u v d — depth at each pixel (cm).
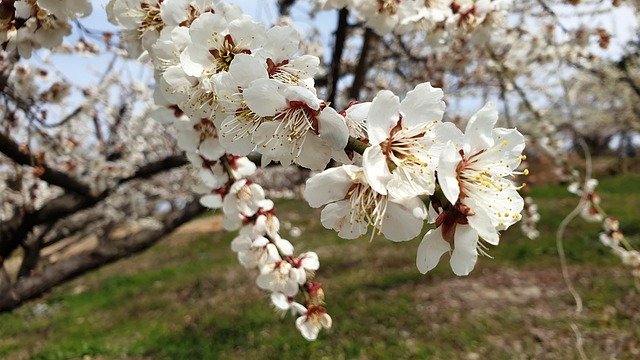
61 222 641
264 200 236
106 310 1105
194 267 1470
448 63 557
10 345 897
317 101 113
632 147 2630
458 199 115
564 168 572
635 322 695
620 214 1331
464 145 116
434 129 117
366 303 871
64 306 1197
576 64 554
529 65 624
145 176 409
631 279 881
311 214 1914
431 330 726
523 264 1066
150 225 911
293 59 129
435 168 114
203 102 143
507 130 121
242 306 926
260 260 226
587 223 1309
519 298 855
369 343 690
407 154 115
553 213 1442
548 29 521
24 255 559
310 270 226
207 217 2264
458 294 894
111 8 168
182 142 209
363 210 117
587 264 1027
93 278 1555
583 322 716
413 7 242
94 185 393
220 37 135
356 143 118
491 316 767
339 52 381
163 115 206
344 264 1224
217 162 231
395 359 636
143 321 950
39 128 431
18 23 185
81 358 758
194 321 878
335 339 711
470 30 263
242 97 123
